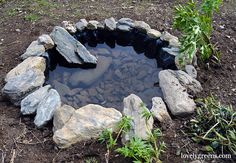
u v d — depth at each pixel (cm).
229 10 439
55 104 291
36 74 320
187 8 344
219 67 343
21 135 275
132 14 434
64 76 357
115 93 336
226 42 380
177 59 343
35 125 283
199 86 315
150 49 392
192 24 324
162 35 382
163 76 323
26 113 290
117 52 396
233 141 257
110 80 354
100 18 426
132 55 391
